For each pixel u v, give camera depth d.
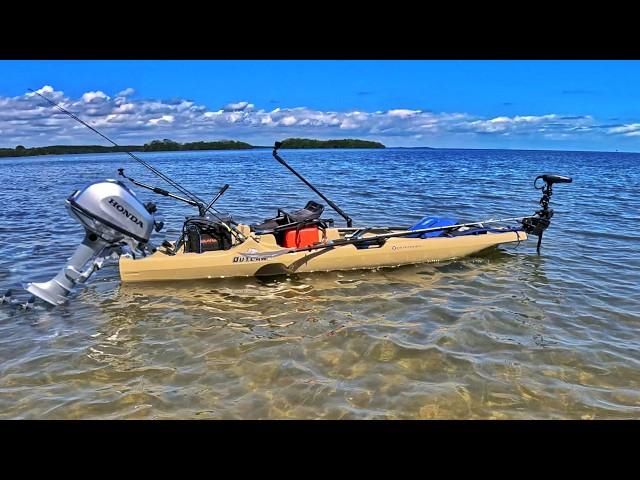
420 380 5.15
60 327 6.49
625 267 9.19
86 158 84.88
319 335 6.21
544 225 10.17
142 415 4.56
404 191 22.02
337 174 33.38
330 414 4.58
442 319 6.72
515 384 5.06
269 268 8.57
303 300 7.49
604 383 5.09
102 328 6.45
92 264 7.46
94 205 7.12
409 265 9.31
